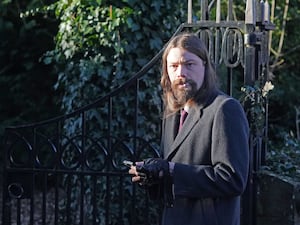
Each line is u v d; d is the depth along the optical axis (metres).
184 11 6.84
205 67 3.45
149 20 6.54
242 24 5.13
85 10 6.66
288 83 10.59
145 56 6.64
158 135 6.68
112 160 5.33
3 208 5.58
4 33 10.19
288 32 10.64
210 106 3.37
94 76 6.71
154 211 6.54
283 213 5.20
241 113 3.35
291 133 9.29
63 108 7.17
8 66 10.34
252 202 5.21
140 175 3.47
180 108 3.53
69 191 5.49
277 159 5.89
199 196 3.30
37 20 10.04
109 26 6.52
